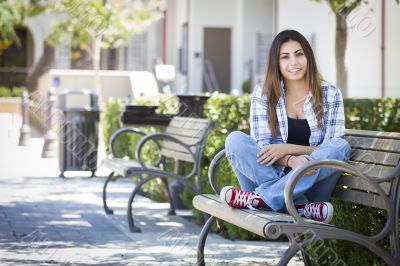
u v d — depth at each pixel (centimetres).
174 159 891
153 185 1000
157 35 2883
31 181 1179
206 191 777
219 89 2720
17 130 2091
